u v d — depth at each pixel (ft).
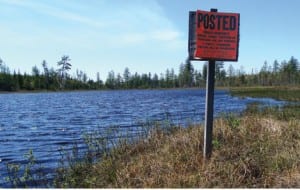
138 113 92.89
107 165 25.12
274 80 419.95
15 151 45.01
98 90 451.12
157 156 23.71
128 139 32.35
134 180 20.11
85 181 22.45
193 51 21.33
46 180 26.23
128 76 495.00
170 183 18.63
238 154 22.52
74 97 240.73
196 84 490.90
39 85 395.34
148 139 30.81
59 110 118.83
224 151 22.54
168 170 20.54
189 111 88.79
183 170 20.36
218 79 464.24
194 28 21.22
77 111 111.45
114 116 87.45
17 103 168.76
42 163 35.22
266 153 23.21
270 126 30.22
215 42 20.98
